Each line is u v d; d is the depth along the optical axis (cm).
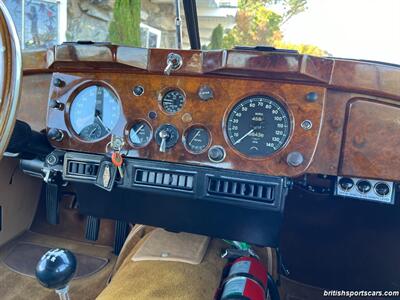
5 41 111
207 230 153
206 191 138
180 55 137
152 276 124
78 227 222
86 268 197
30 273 190
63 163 152
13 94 112
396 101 128
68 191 216
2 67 111
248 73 132
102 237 218
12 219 209
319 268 204
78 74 152
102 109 151
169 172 141
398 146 130
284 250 210
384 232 199
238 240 151
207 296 118
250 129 136
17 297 174
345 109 132
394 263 197
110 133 149
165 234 157
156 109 144
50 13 509
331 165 134
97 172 149
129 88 146
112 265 200
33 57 157
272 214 140
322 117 131
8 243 211
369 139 131
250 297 100
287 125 133
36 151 153
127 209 159
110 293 118
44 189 228
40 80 162
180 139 141
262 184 134
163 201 150
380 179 133
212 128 138
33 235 222
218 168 138
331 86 130
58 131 151
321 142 134
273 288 126
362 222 203
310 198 207
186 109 141
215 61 133
